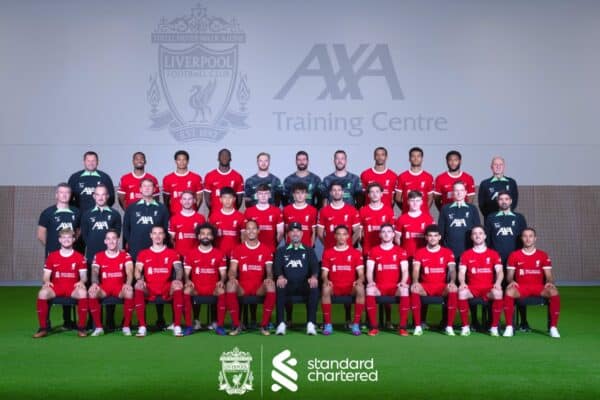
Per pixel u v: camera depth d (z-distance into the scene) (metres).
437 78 11.10
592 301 8.78
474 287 6.17
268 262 6.30
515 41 11.20
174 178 7.61
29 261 11.09
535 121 11.19
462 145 11.10
